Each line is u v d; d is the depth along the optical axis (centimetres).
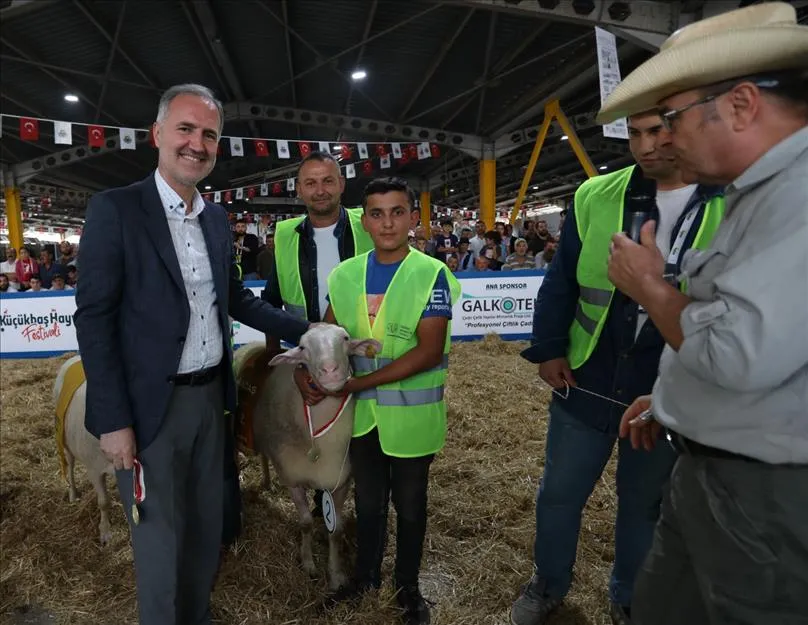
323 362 197
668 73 99
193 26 920
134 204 174
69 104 1224
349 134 1623
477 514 299
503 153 1516
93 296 167
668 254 170
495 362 634
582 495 205
